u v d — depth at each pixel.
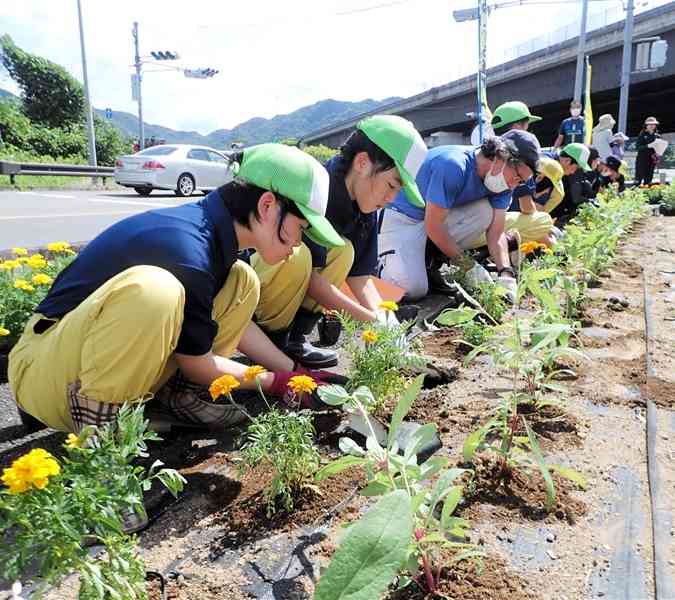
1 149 25.48
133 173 13.61
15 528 1.59
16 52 34.66
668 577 1.45
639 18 25.58
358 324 2.54
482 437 1.87
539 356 2.46
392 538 0.82
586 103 12.50
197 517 1.72
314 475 1.80
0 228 7.55
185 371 2.00
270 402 2.43
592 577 1.47
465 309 2.29
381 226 4.07
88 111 22.97
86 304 1.73
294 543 1.60
